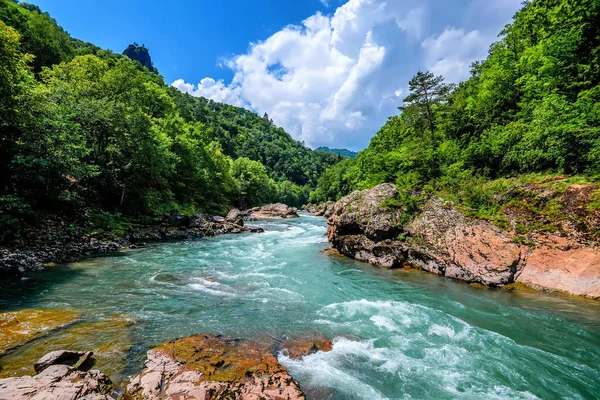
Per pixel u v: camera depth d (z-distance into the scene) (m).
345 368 6.67
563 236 11.98
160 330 8.12
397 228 17.52
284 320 9.23
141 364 6.36
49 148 17.31
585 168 13.45
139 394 5.11
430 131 34.91
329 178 93.69
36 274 12.79
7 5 54.12
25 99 16.09
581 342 7.94
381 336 8.30
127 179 26.45
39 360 5.83
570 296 11.08
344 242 19.52
